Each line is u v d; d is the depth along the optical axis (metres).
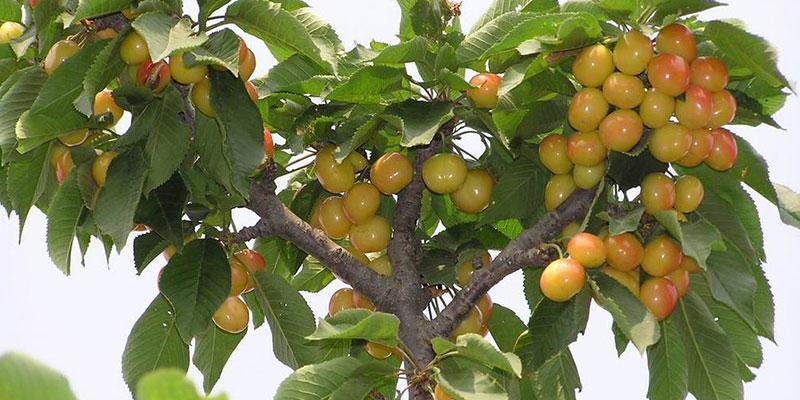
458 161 1.26
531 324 1.22
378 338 1.16
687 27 1.21
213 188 1.25
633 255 1.19
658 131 1.19
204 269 1.21
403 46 1.21
